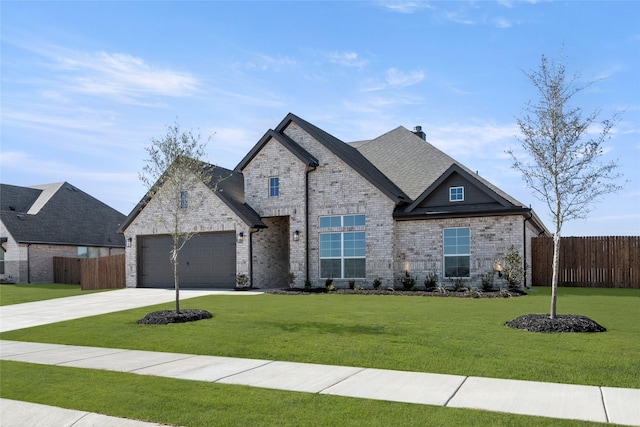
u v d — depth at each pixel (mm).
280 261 26609
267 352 9664
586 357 8305
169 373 8289
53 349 10805
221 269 25281
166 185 15961
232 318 13578
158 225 26766
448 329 10930
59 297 23172
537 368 7816
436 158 25641
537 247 24516
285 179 24438
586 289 21984
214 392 7086
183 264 26375
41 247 36656
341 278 23125
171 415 6215
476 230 20844
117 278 28641
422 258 21781
